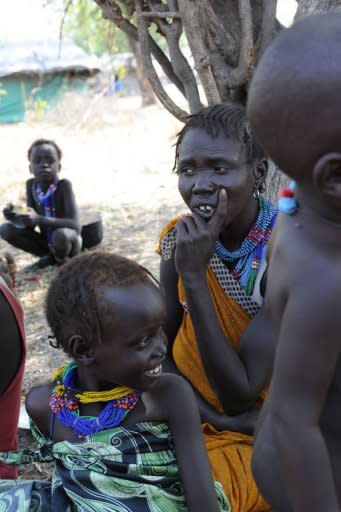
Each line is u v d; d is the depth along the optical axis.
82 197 9.39
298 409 1.24
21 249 6.57
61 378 1.90
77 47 25.22
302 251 1.22
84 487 1.81
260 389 2.11
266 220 2.15
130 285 1.71
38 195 6.55
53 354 4.42
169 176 10.41
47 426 1.92
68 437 1.86
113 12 3.34
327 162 1.11
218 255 2.19
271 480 1.47
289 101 1.11
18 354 2.34
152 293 1.73
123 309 1.68
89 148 13.77
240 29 3.05
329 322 1.18
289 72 1.10
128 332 1.69
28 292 5.77
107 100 19.50
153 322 1.71
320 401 1.24
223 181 2.03
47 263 6.50
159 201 8.82
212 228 2.04
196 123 2.09
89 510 1.78
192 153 2.05
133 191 9.54
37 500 1.89
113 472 1.80
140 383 1.75
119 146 13.70
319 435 1.25
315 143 1.11
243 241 2.16
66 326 1.75
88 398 1.82
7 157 13.37
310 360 1.21
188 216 2.07
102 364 1.74
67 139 15.47
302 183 1.19
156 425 1.83
